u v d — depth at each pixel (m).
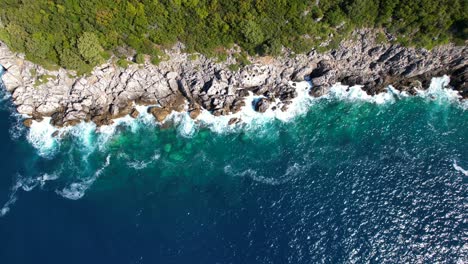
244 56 79.50
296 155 76.62
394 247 64.88
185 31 77.38
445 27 73.81
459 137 75.94
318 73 82.62
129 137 80.38
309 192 71.50
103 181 74.75
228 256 65.12
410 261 63.56
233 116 81.75
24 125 80.62
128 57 79.88
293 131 79.88
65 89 80.69
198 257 65.12
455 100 80.12
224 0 72.56
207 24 76.06
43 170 75.75
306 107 82.31
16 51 78.69
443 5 71.19
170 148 79.06
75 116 80.69
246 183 73.62
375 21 75.69
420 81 81.56
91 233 67.75
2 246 66.31
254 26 75.12
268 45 77.25
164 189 73.56
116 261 64.81
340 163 74.69
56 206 70.94
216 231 67.69
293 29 76.75
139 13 73.88
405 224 66.88
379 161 74.19
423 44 76.38
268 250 65.44
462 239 64.75
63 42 76.88
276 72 82.19
